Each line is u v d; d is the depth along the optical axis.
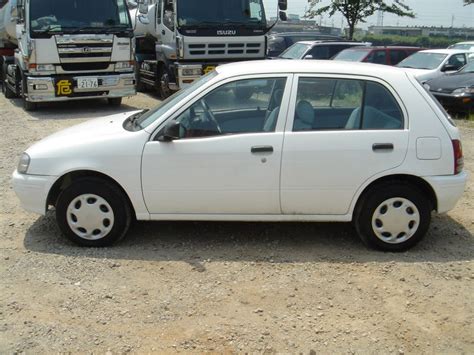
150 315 3.96
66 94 12.75
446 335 3.78
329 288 4.37
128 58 13.27
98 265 4.73
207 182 4.89
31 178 5.00
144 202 4.97
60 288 4.33
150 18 15.38
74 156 4.94
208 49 13.16
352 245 5.21
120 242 5.21
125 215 5.04
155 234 5.43
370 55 16.25
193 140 4.87
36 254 4.94
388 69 5.07
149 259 4.86
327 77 4.94
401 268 4.73
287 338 3.71
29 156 5.06
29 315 3.95
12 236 5.36
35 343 3.62
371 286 4.41
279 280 4.49
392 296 4.27
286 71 4.96
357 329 3.82
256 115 4.96
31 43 12.18
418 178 4.93
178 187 4.91
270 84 4.95
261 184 4.89
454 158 4.91
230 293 4.28
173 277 4.53
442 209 5.00
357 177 4.88
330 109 4.95
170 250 5.05
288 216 5.02
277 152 4.83
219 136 4.89
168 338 3.70
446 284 4.48
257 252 5.04
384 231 5.02
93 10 12.69
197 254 4.97
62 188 5.20
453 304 4.17
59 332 3.75
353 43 18.33
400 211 4.98
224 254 4.98
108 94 13.23
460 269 4.75
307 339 3.70
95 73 13.04
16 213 6.00
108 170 4.89
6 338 3.67
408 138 4.86
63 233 5.10
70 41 12.45
